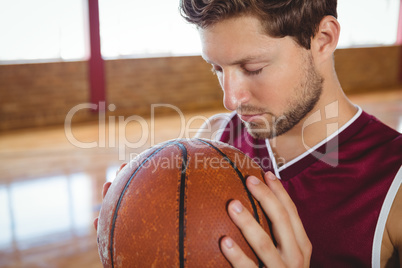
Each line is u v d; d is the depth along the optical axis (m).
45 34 4.72
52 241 2.03
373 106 5.52
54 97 4.71
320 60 0.63
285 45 0.58
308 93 0.63
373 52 7.19
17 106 4.52
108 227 0.55
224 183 0.53
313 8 0.58
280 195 0.55
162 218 0.51
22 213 2.33
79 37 4.92
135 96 5.26
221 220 0.50
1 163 3.21
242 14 0.55
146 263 0.51
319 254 0.65
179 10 0.63
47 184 2.76
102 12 5.07
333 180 0.67
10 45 4.56
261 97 0.61
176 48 5.70
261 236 0.50
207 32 0.59
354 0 7.09
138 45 5.44
